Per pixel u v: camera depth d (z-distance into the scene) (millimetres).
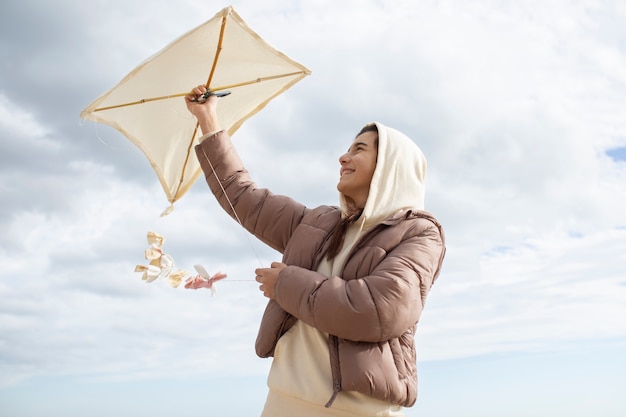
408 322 2193
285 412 2330
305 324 2373
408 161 2596
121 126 2977
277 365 2387
